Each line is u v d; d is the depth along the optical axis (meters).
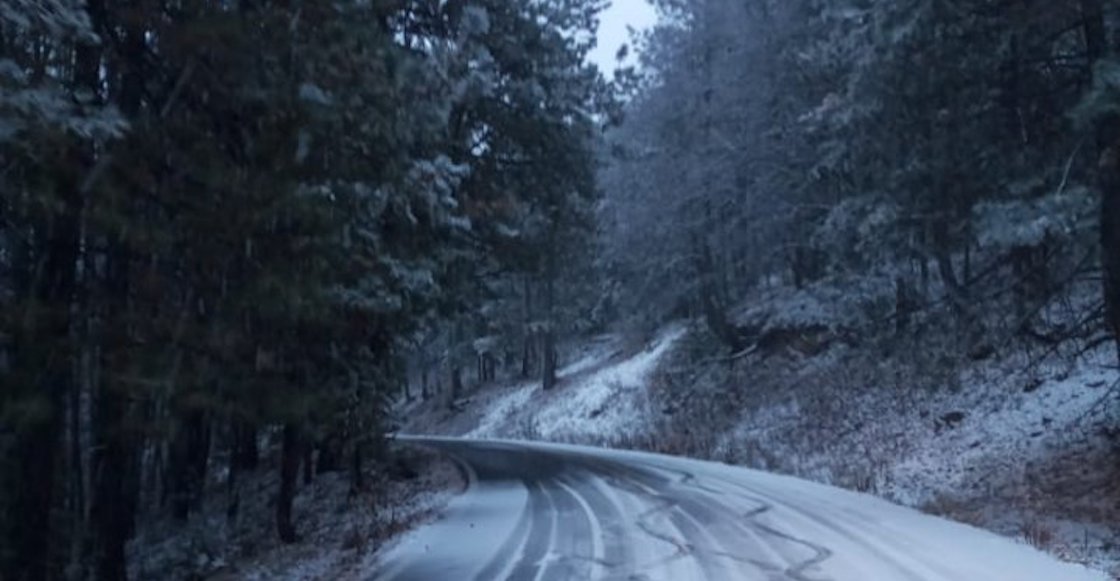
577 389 50.03
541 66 21.23
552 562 11.09
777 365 33.41
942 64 13.91
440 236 14.91
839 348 30.70
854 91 15.22
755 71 31.70
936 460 19.17
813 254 33.88
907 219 15.31
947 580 9.20
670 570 10.26
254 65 8.62
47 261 8.20
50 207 7.22
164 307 8.57
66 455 14.09
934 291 22.88
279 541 17.11
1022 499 14.63
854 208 17.02
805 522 13.56
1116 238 12.88
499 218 20.97
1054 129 13.89
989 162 14.27
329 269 9.64
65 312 7.81
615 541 12.48
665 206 34.88
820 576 9.61
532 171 22.78
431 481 24.64
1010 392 20.31
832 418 26.20
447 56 12.21
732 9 34.03
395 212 11.40
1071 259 15.41
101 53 8.39
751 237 34.31
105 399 8.88
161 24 8.27
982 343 17.23
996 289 16.88
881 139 15.30
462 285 20.81
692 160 33.91
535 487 20.69
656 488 19.16
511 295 54.34
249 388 9.02
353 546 14.28
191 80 8.62
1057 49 14.50
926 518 13.79
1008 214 12.86
